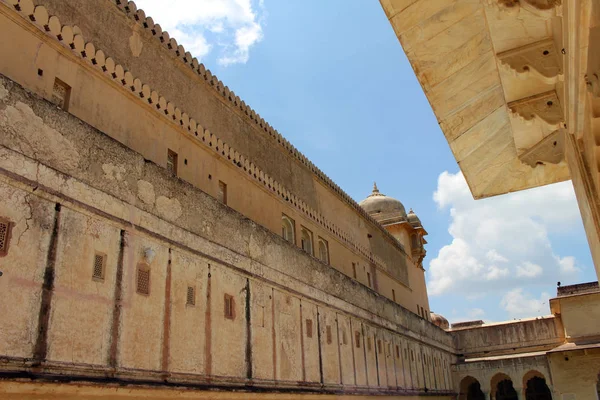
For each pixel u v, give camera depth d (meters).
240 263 12.23
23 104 7.48
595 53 4.71
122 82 10.70
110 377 7.92
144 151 10.94
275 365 12.79
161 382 8.93
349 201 22.75
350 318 18.16
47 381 6.80
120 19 11.23
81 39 9.87
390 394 19.89
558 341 29.70
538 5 5.60
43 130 7.73
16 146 7.24
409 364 23.12
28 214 7.22
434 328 28.47
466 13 5.96
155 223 9.66
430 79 6.96
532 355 27.88
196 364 9.97
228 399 10.53
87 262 8.02
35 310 7.00
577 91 5.65
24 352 6.72
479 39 6.41
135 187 9.37
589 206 6.59
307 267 15.81
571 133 6.80
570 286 27.64
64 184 7.88
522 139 8.26
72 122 8.29
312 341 15.05
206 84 13.95
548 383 27.06
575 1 4.58
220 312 11.08
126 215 8.99
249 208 14.55
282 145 17.73
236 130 15.05
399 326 23.02
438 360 27.80
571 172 7.94
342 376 16.42
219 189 13.41
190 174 12.29
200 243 10.88
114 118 10.31
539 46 6.44
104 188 8.65
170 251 9.95
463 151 8.55
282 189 16.80
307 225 18.19
